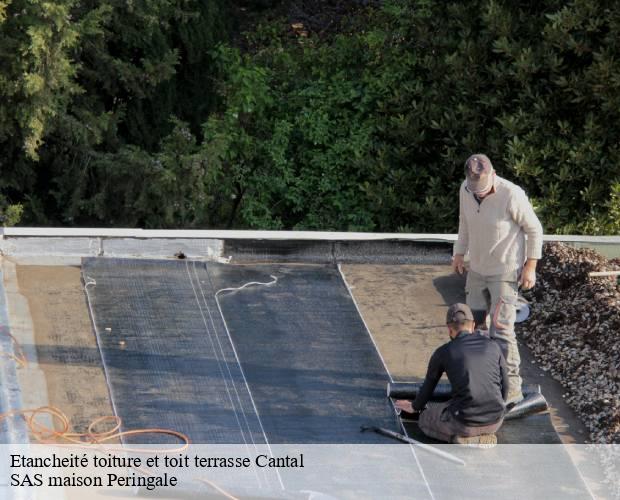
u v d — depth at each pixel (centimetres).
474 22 2833
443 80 2897
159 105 3022
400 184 2958
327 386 1506
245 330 1656
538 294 1820
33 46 2369
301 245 1941
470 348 1327
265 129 3281
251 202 3256
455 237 1994
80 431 1324
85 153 2794
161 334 1611
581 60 2644
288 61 3378
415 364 1588
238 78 3173
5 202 2702
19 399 1332
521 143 2633
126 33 2803
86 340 1570
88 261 1816
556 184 2639
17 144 2691
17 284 1725
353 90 3159
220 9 3303
